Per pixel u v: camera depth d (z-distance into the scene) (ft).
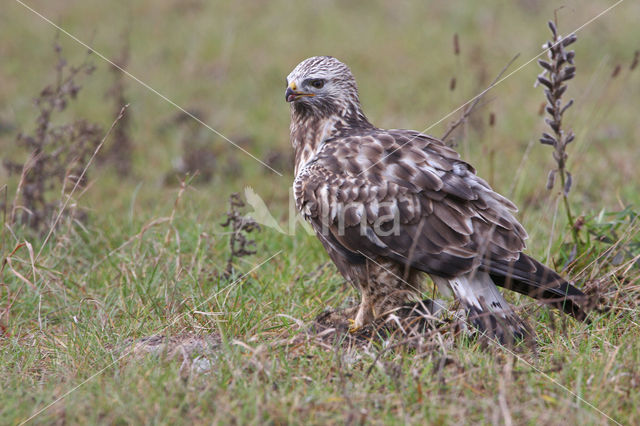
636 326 30.76
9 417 25.44
